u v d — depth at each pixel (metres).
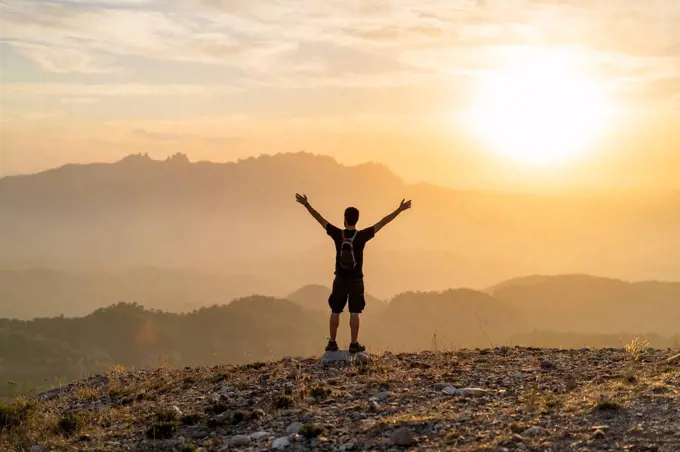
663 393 9.49
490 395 10.23
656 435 8.53
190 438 9.77
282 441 9.25
